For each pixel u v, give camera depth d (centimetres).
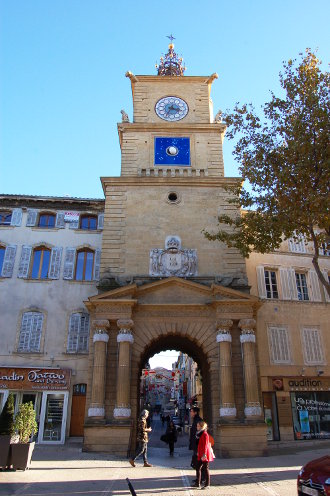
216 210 2727
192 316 2377
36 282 2731
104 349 2236
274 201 1800
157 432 4694
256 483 1254
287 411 2614
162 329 2342
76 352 2578
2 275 2716
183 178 2786
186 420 5709
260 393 2272
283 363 2712
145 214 2689
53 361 2556
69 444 2362
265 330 2767
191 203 2738
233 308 2347
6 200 2936
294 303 2898
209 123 2997
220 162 2909
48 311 2666
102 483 1276
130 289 2330
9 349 2558
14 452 1441
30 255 2805
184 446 2961
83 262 2858
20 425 1467
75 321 2655
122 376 2173
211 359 2297
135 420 2191
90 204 2980
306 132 1698
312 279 3025
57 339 2606
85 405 2308
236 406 2212
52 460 1788
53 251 2828
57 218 2922
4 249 2847
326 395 2747
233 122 1903
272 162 1800
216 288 2359
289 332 2811
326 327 2906
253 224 1820
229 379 2208
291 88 1762
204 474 1187
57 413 2447
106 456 1959
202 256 2592
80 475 1423
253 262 2947
